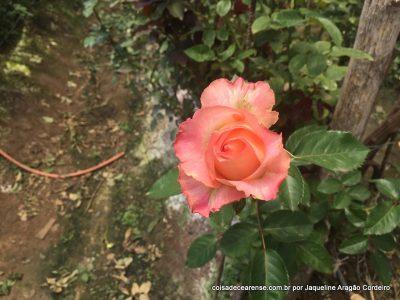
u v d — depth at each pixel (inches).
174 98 36.8
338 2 26.2
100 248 35.0
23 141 41.9
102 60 52.2
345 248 20.6
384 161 26.3
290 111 24.1
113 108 46.6
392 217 17.6
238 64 26.1
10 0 48.9
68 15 55.6
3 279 32.9
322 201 21.6
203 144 10.1
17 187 39.0
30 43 48.9
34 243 35.4
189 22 28.3
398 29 16.5
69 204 38.3
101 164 41.1
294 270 17.7
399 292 26.9
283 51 26.4
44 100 45.8
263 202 18.9
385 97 38.3
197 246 19.5
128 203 37.7
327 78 21.7
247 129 9.6
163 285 32.0
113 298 31.9
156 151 40.9
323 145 13.3
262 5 26.8
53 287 32.6
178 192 14.1
